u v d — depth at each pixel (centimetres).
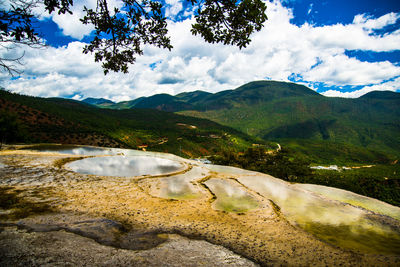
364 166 14388
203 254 434
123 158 2053
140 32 501
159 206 757
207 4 431
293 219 704
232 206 815
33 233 452
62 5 339
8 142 3312
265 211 762
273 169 3797
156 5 464
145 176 1286
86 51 524
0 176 1030
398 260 459
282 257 454
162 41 523
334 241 551
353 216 741
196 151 11738
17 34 306
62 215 592
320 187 1173
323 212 780
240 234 561
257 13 427
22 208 623
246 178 1343
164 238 500
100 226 527
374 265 438
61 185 955
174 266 373
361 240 560
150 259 391
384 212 808
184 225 596
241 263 414
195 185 1127
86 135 6353
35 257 355
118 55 534
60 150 2403
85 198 790
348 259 459
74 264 347
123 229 536
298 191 1077
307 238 559
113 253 403
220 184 1177
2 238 412
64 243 419
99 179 1133
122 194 884
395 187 3822
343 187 3391
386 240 563
